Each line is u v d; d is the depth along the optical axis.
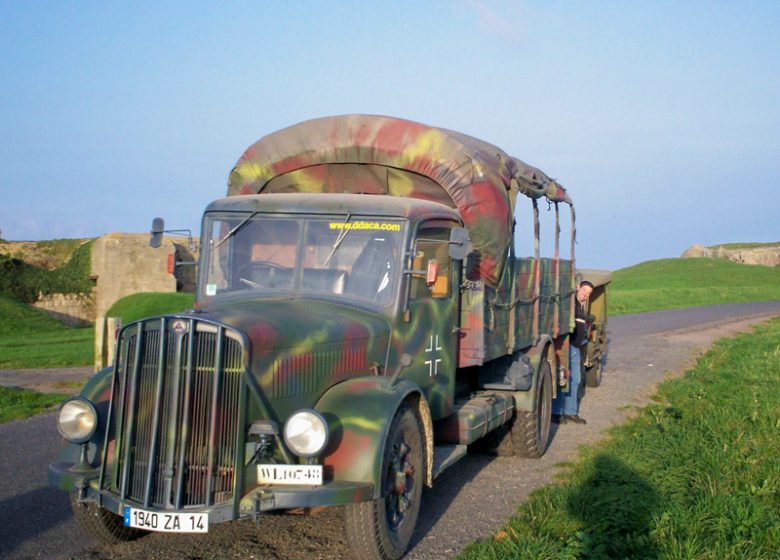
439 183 7.98
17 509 7.20
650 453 9.02
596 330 14.98
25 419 11.88
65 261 43.91
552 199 11.14
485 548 5.89
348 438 5.55
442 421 7.71
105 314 34.50
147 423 5.34
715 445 8.91
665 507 6.85
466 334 8.00
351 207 6.82
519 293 9.38
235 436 5.21
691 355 19.91
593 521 6.64
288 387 5.56
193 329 5.26
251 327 5.43
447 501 7.66
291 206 6.90
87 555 6.05
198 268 7.04
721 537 6.08
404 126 8.03
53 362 20.92
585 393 14.46
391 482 5.85
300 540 6.42
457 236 6.74
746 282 62.19
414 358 6.93
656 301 42.22
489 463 9.31
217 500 5.21
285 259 6.83
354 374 6.20
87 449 5.69
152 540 6.40
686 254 88.00
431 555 6.11
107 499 5.42
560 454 9.79
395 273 6.69
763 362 17.14
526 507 7.12
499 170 8.45
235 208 7.03
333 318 6.15
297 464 5.32
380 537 5.61
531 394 9.36
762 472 7.84
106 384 5.93
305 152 8.23
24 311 35.22
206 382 5.25
